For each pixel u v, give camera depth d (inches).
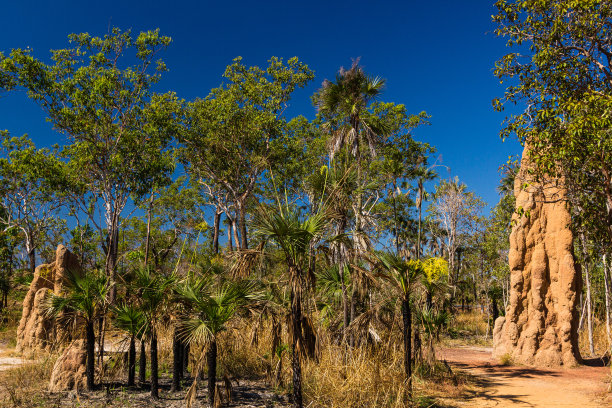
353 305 446.9
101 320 374.9
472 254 1357.0
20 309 1173.7
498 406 377.7
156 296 328.2
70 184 930.7
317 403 328.2
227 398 311.9
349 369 374.0
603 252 477.4
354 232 352.5
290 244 292.2
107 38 932.0
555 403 390.6
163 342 476.4
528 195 655.8
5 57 856.3
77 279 347.6
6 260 1395.2
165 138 999.0
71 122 884.6
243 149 1076.5
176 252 1040.2
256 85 1058.1
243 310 308.0
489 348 903.7
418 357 474.3
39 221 1449.3
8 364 479.8
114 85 920.9
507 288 1159.6
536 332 624.1
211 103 1047.6
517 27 435.5
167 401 315.0
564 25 408.8
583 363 620.1
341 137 550.9
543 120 413.4
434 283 467.5
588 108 376.8
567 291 616.1
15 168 1080.2
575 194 446.3
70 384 343.3
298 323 289.7
